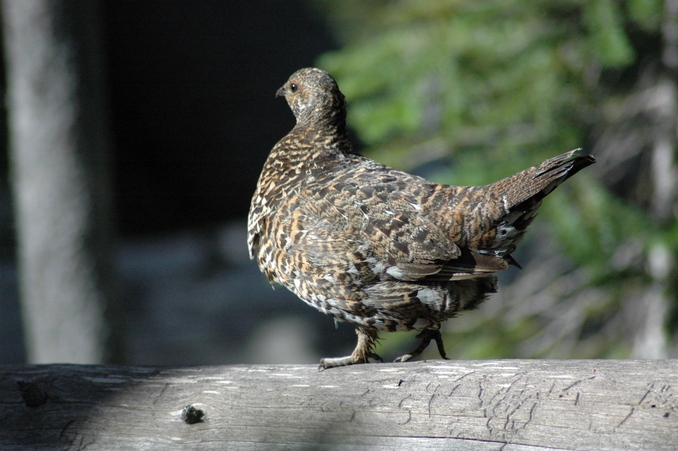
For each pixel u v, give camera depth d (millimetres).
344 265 5637
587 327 12344
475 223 5578
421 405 4387
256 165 24531
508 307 11438
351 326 18016
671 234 9555
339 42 23344
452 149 10273
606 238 9453
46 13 10633
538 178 5453
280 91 7059
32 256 11070
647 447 3873
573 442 4000
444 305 5672
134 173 24344
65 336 11125
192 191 24609
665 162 10555
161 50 22766
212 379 4906
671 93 10508
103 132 11508
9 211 20078
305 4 23078
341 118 6762
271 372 4879
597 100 10438
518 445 4090
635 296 10820
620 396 4051
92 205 11148
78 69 10922
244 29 23031
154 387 4941
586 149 10430
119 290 11789
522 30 10242
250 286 19266
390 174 6043
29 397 4926
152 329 17531
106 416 4859
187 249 21734
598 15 9469
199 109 23797
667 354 10203
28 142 10906
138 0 21766
